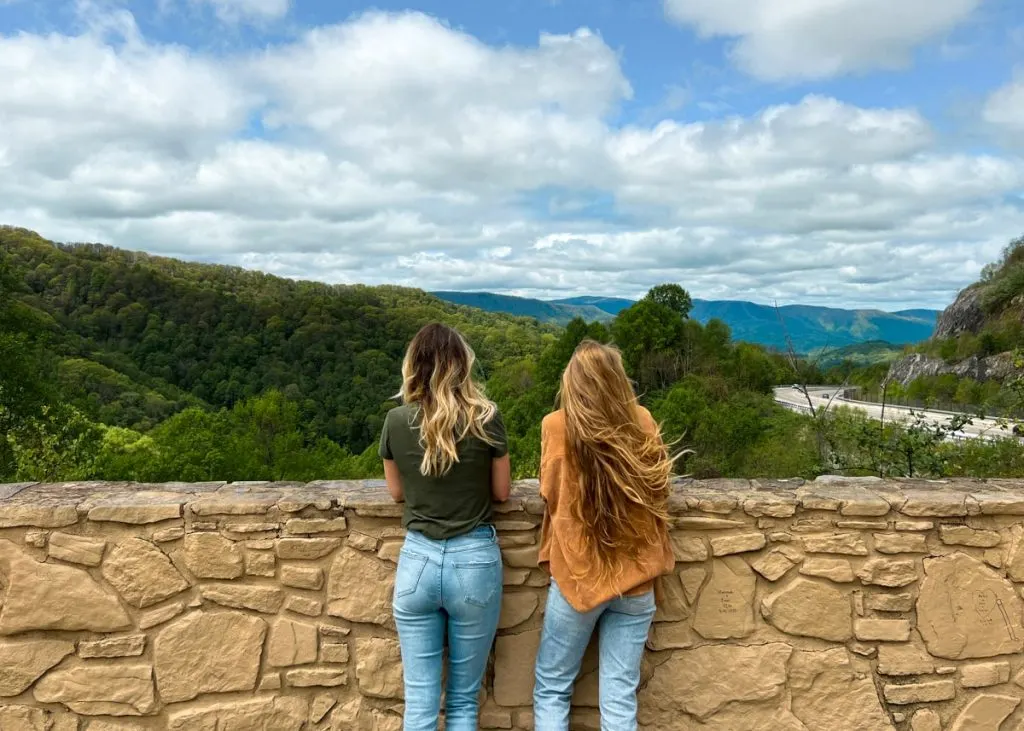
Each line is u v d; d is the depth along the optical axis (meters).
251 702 2.25
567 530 1.95
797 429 16.67
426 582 1.92
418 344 1.99
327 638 2.26
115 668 2.22
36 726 2.21
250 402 26.08
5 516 2.18
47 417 18.62
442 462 1.91
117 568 2.21
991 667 2.29
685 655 2.30
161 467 21.34
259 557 2.24
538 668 2.11
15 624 2.19
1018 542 2.28
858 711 2.29
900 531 2.28
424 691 1.96
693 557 2.29
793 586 2.29
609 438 1.87
